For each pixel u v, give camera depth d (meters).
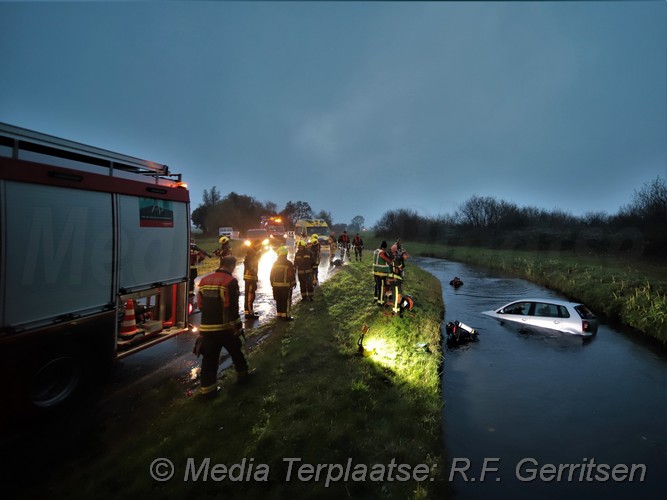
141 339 5.25
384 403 4.65
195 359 5.97
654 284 12.11
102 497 2.95
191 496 2.99
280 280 7.76
